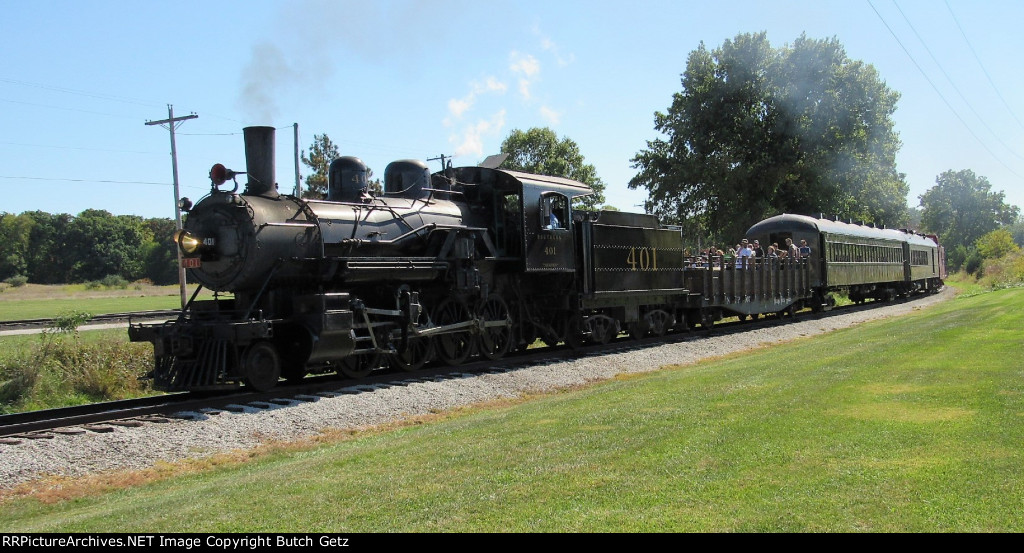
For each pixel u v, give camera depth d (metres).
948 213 126.00
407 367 14.30
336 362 13.14
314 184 32.19
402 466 6.54
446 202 15.88
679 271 21.12
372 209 13.94
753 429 6.57
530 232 16.02
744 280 23.11
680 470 5.47
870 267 32.25
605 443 6.61
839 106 42.31
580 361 15.66
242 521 5.19
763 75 43.75
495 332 15.99
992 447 5.39
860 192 43.72
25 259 94.88
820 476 5.05
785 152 43.00
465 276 14.89
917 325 16.30
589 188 18.67
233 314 12.41
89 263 96.69
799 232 27.92
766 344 19.77
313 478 6.41
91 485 7.78
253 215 12.13
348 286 13.44
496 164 17.34
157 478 8.05
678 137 45.75
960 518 4.17
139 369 16.80
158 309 35.94
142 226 111.75
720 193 43.22
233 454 8.94
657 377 11.92
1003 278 44.41
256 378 11.85
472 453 6.78
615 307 18.81
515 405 12.04
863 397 7.67
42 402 14.88
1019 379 7.81
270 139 12.88
